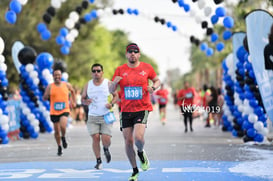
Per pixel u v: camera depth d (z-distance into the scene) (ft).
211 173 49.37
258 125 78.64
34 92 106.01
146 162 45.42
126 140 44.83
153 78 45.11
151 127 136.36
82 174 50.24
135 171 45.14
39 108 112.06
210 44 225.15
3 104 86.84
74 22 126.31
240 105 90.89
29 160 62.69
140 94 44.27
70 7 256.32
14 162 60.90
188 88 114.73
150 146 78.07
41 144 86.63
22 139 99.30
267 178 46.03
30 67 104.88
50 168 54.95
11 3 93.97
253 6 118.32
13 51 108.88
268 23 72.38
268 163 55.98
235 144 80.07
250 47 71.41
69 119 137.28
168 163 57.21
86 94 55.11
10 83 220.84
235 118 95.81
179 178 46.73
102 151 71.82
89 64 276.62
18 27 214.48
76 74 274.77
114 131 119.65
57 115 67.00
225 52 203.82
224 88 113.50
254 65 71.26
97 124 54.34
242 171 50.37
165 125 147.02
